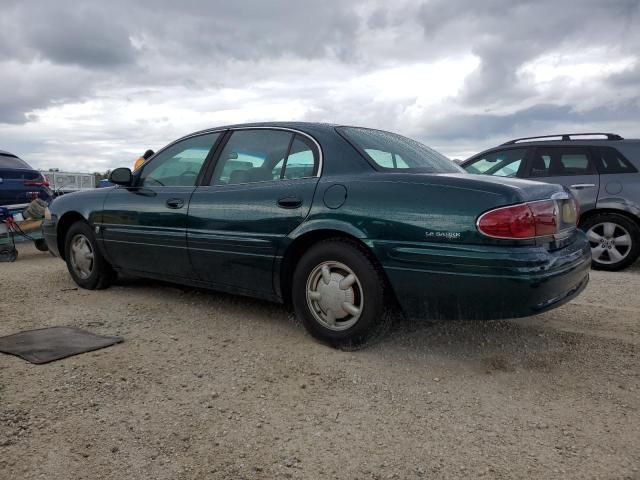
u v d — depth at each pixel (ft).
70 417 8.77
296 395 9.74
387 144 13.26
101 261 17.04
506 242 9.88
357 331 11.41
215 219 13.41
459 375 10.70
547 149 24.20
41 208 25.62
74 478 7.22
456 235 10.16
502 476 7.39
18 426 8.44
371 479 7.32
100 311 14.90
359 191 11.34
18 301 15.99
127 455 7.77
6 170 30.86
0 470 7.32
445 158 14.58
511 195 10.11
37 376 10.27
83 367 10.75
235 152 14.07
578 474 7.43
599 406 9.47
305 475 7.39
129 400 9.42
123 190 16.29
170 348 12.00
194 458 7.73
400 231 10.67
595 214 22.94
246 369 10.85
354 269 11.32
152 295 16.72
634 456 7.89
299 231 11.92
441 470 7.52
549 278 9.92
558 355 11.81
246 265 12.94
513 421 8.91
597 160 22.97
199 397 9.59
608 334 13.24
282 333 13.04
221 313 14.74
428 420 8.91
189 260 14.16
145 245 15.20
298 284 12.20
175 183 15.08
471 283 10.07
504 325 13.74
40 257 26.23
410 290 10.70
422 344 12.30
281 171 12.95
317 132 12.82
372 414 9.09
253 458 7.77
